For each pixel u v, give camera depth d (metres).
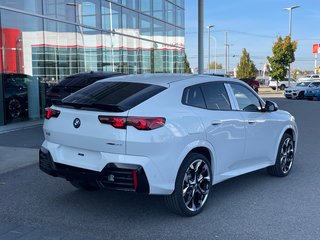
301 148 9.66
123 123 4.50
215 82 5.73
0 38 13.00
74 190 6.16
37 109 14.92
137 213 5.19
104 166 4.58
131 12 21.11
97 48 18.20
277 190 6.19
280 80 48.34
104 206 5.45
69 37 16.42
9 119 13.51
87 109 4.82
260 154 6.39
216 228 4.70
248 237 4.44
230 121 5.61
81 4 17.05
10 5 13.40
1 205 5.51
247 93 6.30
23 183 6.59
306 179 6.84
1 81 13.06
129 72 21.00
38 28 14.77
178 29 27.52
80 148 4.84
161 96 4.91
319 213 5.18
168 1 25.72
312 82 33.72
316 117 17.05
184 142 4.82
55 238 4.41
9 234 4.53
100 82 5.69
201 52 17.52
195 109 5.17
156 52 24.19
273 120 6.62
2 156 8.43
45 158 5.22
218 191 6.13
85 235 4.50
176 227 4.72
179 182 4.84
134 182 4.47
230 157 5.68
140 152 4.50
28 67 14.40
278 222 4.87
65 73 16.25
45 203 5.59
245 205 5.49
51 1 15.37
